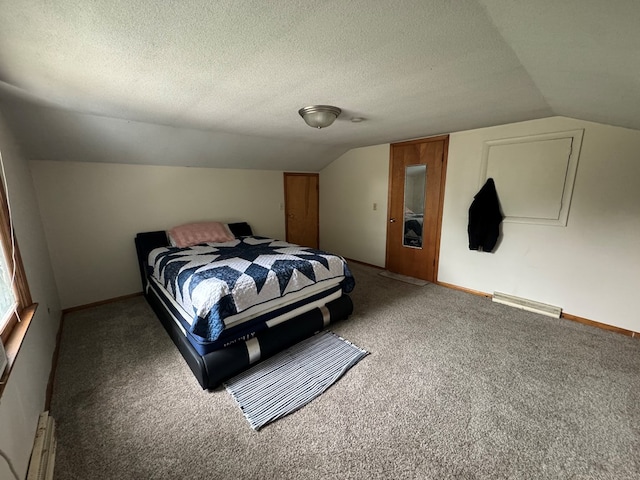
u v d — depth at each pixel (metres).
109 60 1.32
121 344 2.34
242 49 1.23
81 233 3.00
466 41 1.15
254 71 1.48
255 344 2.00
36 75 1.49
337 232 5.04
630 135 2.24
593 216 2.49
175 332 2.20
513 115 2.48
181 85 1.67
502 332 2.49
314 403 1.69
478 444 1.42
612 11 0.78
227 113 2.32
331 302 2.59
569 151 2.53
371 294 3.38
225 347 1.93
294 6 0.92
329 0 0.88
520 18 0.95
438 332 2.50
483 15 0.96
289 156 4.20
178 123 2.65
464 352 2.19
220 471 1.29
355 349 2.23
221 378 1.81
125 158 3.08
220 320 1.81
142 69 1.44
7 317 1.43
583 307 2.64
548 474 1.28
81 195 2.96
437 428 1.51
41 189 2.73
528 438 1.45
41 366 1.72
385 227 4.23
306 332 2.30
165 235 3.48
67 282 2.97
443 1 0.88
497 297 3.12
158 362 2.10
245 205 4.32
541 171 2.71
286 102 2.04
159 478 1.26
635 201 2.28
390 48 1.22
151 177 3.39
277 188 4.66
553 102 2.04
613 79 1.29
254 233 4.50
